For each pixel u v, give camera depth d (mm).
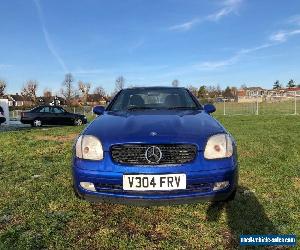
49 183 4754
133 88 5281
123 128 3486
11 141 9398
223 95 80438
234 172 3322
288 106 40531
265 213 3574
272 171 5359
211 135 3350
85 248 2883
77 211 3670
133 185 3168
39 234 3121
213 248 2865
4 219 3486
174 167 3166
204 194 3221
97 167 3244
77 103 65812
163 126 3477
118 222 3391
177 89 5184
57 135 11258
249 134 10508
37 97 76812
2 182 4867
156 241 2996
